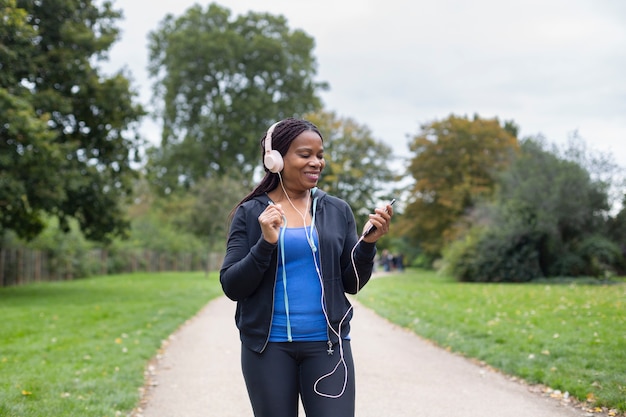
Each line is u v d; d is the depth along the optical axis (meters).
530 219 25.94
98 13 20.61
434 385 6.49
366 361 7.90
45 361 7.54
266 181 2.89
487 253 26.11
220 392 6.26
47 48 19.06
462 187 36.25
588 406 5.42
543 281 25.05
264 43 43.16
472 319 10.98
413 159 39.06
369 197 33.22
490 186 37.50
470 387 6.38
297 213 2.80
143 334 10.06
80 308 14.62
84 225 21.30
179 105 44.06
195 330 11.23
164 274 38.38
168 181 42.81
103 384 6.25
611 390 5.57
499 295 16.28
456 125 37.81
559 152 26.70
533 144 27.83
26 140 15.57
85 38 18.98
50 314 13.23
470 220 30.73
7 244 25.47
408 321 11.70
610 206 26.08
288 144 2.79
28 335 10.03
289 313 2.68
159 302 16.36
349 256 2.85
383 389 6.31
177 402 5.87
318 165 2.81
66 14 19.30
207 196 34.12
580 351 7.34
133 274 38.06
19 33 15.95
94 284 26.23
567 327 9.28
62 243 29.73
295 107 43.78
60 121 19.97
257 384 2.67
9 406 5.20
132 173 21.48
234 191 34.50
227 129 42.53
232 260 2.73
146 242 42.78
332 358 2.69
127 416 5.32
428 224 39.09
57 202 17.81
